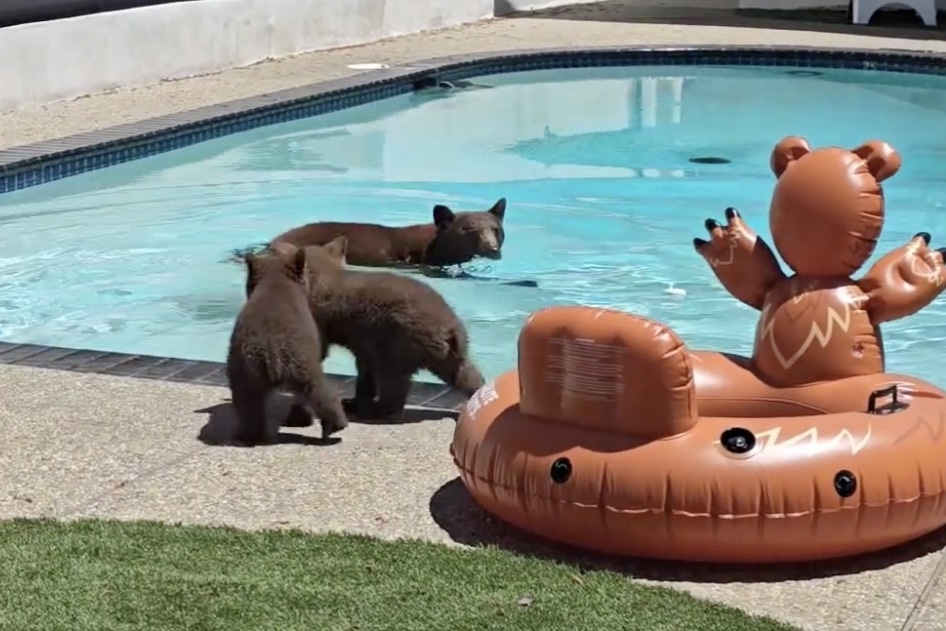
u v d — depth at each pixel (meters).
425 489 5.89
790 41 22.84
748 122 17.91
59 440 6.50
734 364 5.96
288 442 6.52
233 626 4.40
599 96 19.84
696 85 20.70
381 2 23.41
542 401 5.23
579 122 17.95
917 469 5.06
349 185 14.28
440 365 6.82
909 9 26.67
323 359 6.98
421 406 7.16
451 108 18.95
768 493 4.90
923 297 5.71
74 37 16.86
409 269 10.73
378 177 14.71
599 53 21.80
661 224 12.97
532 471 5.16
